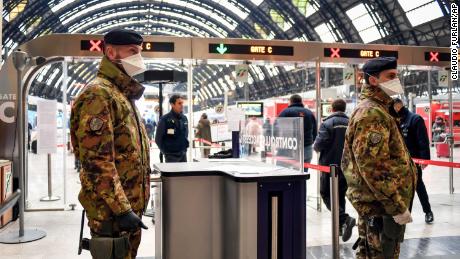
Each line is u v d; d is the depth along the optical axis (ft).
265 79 67.46
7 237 15.92
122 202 6.38
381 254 8.16
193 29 120.37
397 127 8.19
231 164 10.07
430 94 29.99
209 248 8.80
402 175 7.98
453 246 14.88
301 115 20.25
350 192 8.54
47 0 75.10
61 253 14.26
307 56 22.91
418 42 65.05
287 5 79.46
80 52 20.42
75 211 20.98
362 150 7.82
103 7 95.66
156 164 10.19
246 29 100.53
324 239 15.93
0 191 17.57
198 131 32.60
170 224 8.59
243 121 12.49
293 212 8.32
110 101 6.77
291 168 9.05
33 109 25.70
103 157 6.45
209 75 41.45
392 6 62.90
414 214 20.24
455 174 37.19
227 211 8.58
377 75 8.29
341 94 32.35
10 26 73.87
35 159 47.16
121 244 6.53
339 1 69.46
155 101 40.65
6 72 20.33
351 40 75.66
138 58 7.36
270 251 8.19
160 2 97.71
